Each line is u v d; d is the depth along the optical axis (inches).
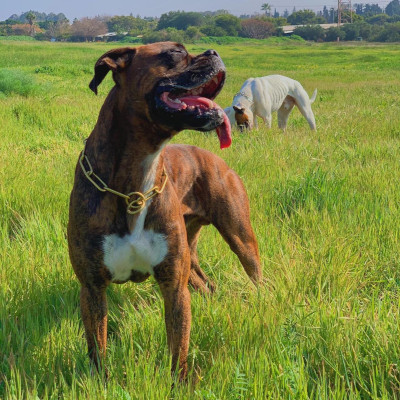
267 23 5625.0
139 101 117.3
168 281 128.8
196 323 143.8
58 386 121.3
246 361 123.3
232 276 171.2
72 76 974.4
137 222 124.7
